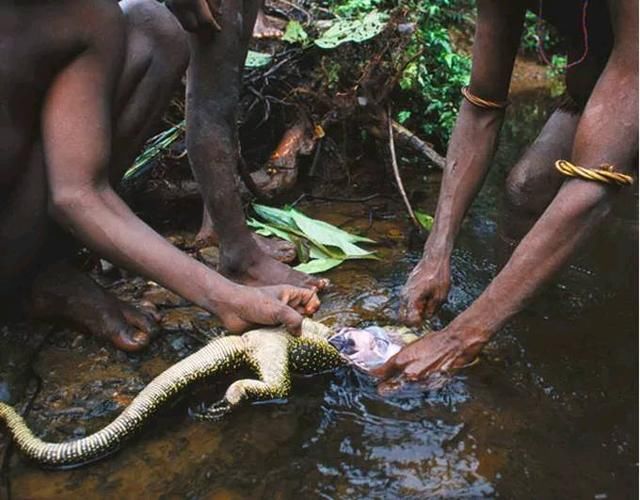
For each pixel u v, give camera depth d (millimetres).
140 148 2555
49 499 1862
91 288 2496
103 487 1903
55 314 2510
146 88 2434
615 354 2439
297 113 3914
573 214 2039
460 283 2904
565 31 2648
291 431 2104
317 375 2324
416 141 3855
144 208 3396
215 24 2363
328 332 2383
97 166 2186
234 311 2223
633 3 1912
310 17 4289
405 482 1913
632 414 2162
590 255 3117
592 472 1939
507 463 1976
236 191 2650
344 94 3766
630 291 2834
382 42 3895
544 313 2672
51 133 2166
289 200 3684
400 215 3559
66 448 1951
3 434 2086
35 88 2168
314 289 2738
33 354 2422
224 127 2561
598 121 2006
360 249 3066
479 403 2199
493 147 2689
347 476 1937
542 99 6469
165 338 2514
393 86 3811
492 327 2209
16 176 2248
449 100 4512
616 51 1990
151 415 2078
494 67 2559
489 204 3703
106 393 2260
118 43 2256
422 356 2275
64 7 2139
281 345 2203
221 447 2043
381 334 2434
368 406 2199
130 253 2184
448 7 6531
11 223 2297
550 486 1894
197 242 3105
